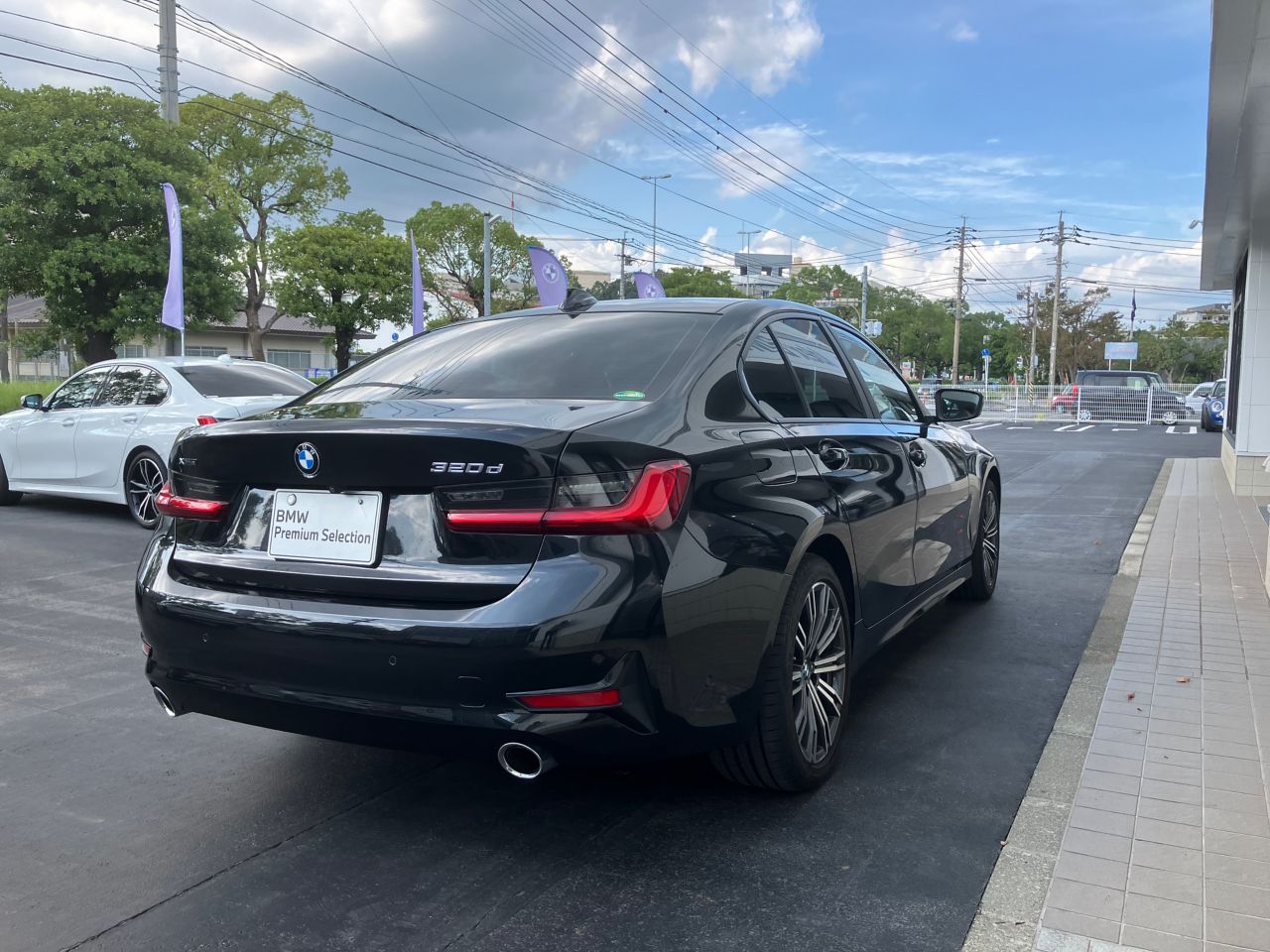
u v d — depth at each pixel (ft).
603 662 7.82
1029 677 14.47
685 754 8.75
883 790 10.57
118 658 15.70
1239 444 36.65
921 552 14.12
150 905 8.38
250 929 8.01
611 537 7.97
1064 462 52.49
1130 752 11.45
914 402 15.57
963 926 7.95
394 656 8.05
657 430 8.71
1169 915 8.02
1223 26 18.94
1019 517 31.45
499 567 8.00
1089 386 103.55
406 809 10.22
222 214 79.25
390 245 120.47
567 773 11.09
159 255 74.02
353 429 8.45
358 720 8.36
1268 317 35.91
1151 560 23.44
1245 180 29.84
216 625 8.87
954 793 10.48
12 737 12.33
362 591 8.39
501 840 9.52
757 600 9.08
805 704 10.27
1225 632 16.76
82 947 7.75
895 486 12.79
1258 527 28.86
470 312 149.07
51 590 20.43
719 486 8.93
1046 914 8.05
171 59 73.82
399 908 8.31
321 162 113.60
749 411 10.25
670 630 8.12
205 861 9.16
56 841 9.57
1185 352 244.01
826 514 10.39
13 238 73.15
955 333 181.88
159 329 75.56
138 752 11.85
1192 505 34.17
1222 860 8.91
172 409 27.48
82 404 29.94
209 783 10.92
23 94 73.46
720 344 10.46
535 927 8.00
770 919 8.07
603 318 11.48
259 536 9.09
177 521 9.75
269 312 157.79
